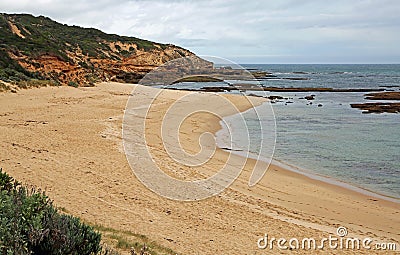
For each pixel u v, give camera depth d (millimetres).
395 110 32125
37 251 3854
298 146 18281
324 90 51750
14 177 9281
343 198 11430
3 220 3758
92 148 13508
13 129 15891
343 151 17500
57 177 9836
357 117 28703
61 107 23344
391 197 11703
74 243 4078
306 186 12320
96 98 28344
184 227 7652
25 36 40312
